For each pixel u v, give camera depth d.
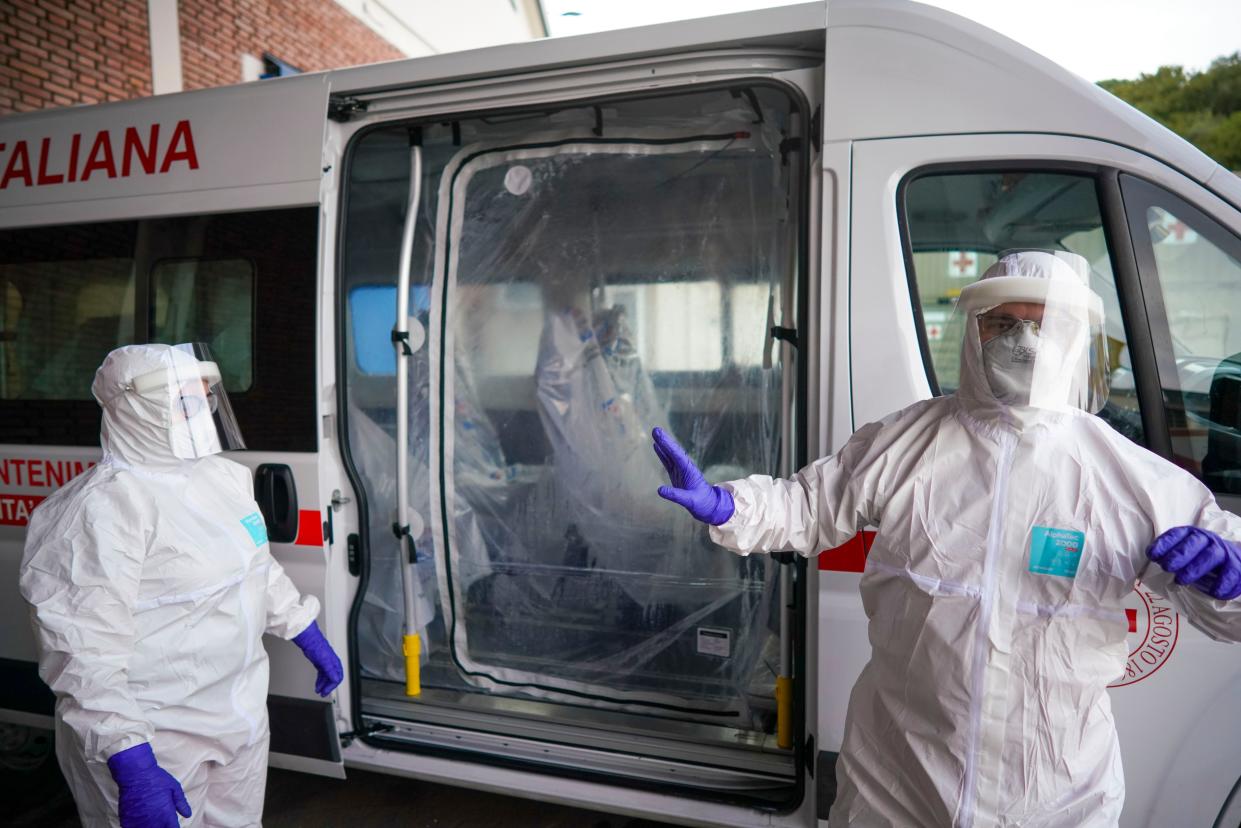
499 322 2.48
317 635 2.13
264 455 2.36
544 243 2.43
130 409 1.69
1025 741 1.24
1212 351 1.76
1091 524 1.21
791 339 2.03
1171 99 17.20
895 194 1.86
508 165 2.42
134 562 1.62
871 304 1.86
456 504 2.53
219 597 1.77
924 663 1.31
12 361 2.60
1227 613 1.15
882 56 1.86
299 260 2.28
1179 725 1.74
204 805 1.85
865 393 1.86
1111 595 1.21
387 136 2.49
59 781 2.83
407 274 2.39
